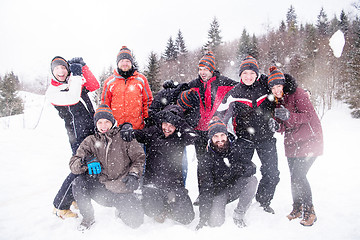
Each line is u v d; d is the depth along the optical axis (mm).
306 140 2939
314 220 2789
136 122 3445
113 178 2797
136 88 3434
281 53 29109
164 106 3705
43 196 3529
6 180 3973
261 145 3184
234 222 2787
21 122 12961
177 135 3141
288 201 3359
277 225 2744
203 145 3744
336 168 4797
